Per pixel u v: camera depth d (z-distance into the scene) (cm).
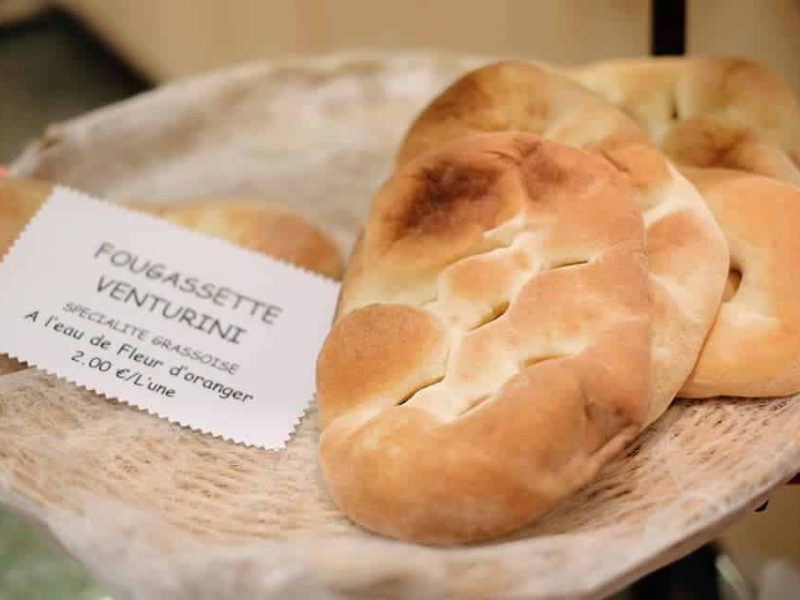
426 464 38
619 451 39
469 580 36
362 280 44
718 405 43
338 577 36
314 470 43
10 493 41
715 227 43
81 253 48
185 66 109
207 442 44
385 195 44
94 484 41
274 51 98
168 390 45
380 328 42
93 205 50
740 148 48
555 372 39
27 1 116
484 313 41
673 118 50
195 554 37
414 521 38
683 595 63
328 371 42
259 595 36
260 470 43
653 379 40
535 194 43
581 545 37
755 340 42
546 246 42
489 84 48
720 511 39
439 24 81
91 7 115
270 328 47
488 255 42
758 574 65
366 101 59
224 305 48
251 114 59
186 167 58
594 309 40
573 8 70
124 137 57
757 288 44
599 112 47
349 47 91
